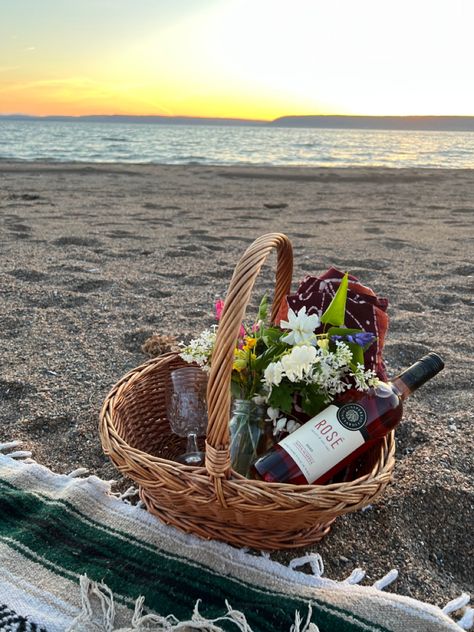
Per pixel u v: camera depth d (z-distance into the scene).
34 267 1.81
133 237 2.39
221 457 0.56
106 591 0.60
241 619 0.57
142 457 0.62
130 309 1.48
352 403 0.66
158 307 1.50
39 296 1.52
